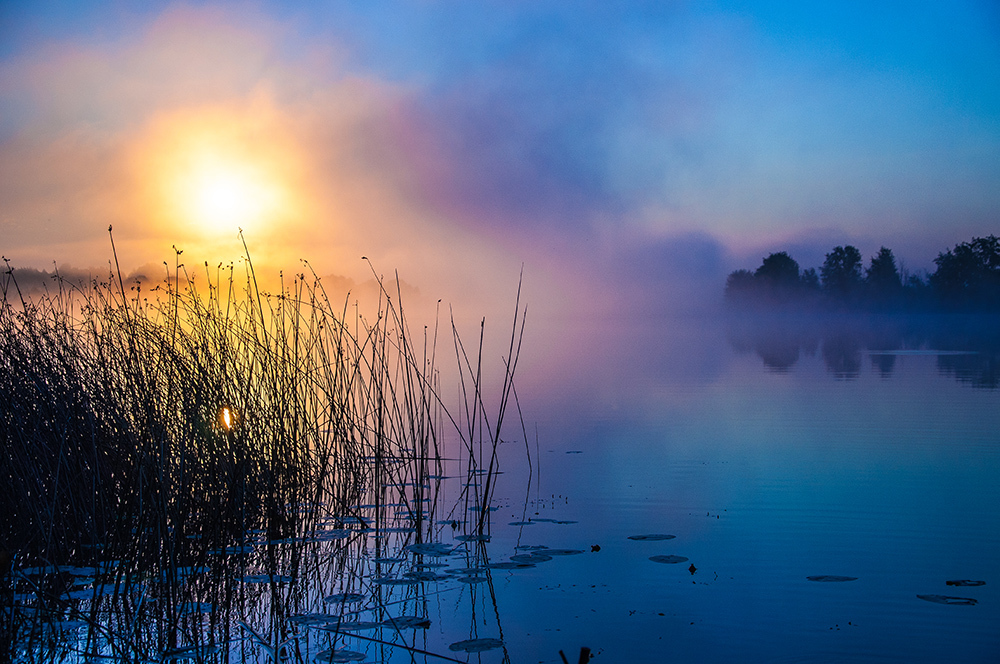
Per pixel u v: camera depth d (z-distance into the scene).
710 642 3.21
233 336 5.82
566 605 3.69
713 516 5.29
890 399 11.48
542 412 10.78
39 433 4.84
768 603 3.65
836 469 6.74
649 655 3.09
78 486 4.79
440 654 3.16
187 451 4.87
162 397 4.92
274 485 5.29
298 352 6.41
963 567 4.13
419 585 4.05
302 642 3.33
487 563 4.38
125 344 5.39
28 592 3.92
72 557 4.57
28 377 5.08
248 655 3.20
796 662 3.00
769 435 8.61
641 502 5.74
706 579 4.01
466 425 9.66
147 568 4.30
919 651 3.09
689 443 8.19
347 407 6.75
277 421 5.56
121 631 3.46
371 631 3.43
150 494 4.35
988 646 3.13
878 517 5.16
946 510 5.32
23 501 4.63
